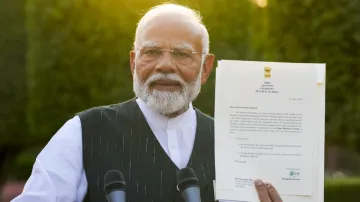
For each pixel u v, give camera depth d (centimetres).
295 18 808
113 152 265
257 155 244
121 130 271
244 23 917
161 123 275
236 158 244
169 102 260
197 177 267
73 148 261
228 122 245
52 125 970
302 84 245
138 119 275
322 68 245
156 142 271
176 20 261
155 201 259
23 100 1256
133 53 277
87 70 938
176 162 270
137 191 260
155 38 259
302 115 244
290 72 245
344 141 820
